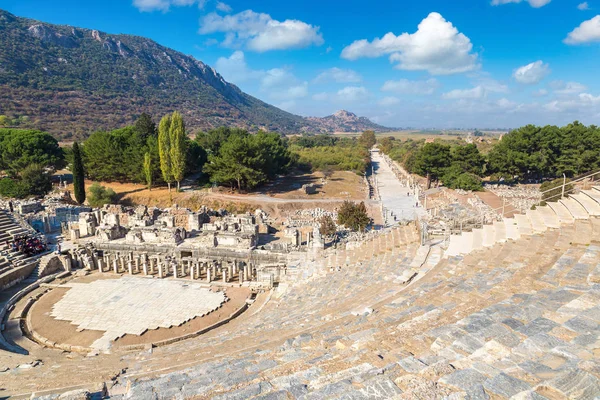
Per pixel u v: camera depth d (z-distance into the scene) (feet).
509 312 33.83
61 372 50.34
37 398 34.17
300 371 29.99
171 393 31.42
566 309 31.22
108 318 103.04
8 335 95.14
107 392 38.24
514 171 286.87
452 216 165.99
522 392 20.03
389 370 26.25
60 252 144.05
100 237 164.14
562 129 289.12
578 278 41.04
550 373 22.04
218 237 152.46
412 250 88.58
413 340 31.76
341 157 435.12
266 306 107.65
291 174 374.84
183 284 128.26
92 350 86.33
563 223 70.64
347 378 26.14
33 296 118.01
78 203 259.80
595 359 22.22
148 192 285.64
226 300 115.24
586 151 267.80
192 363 42.98
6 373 52.31
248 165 277.64
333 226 163.02
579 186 91.81
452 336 30.35
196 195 273.33
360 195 307.99
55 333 95.25
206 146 391.86
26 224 162.40
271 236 171.42
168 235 155.84
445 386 22.36
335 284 81.25
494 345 26.89
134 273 140.67
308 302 74.64
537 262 51.11
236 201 264.52
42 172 271.08
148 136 329.31
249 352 42.70
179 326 98.99
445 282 53.11
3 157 282.97
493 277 49.19
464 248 80.59
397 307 47.03
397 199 295.89
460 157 310.65
